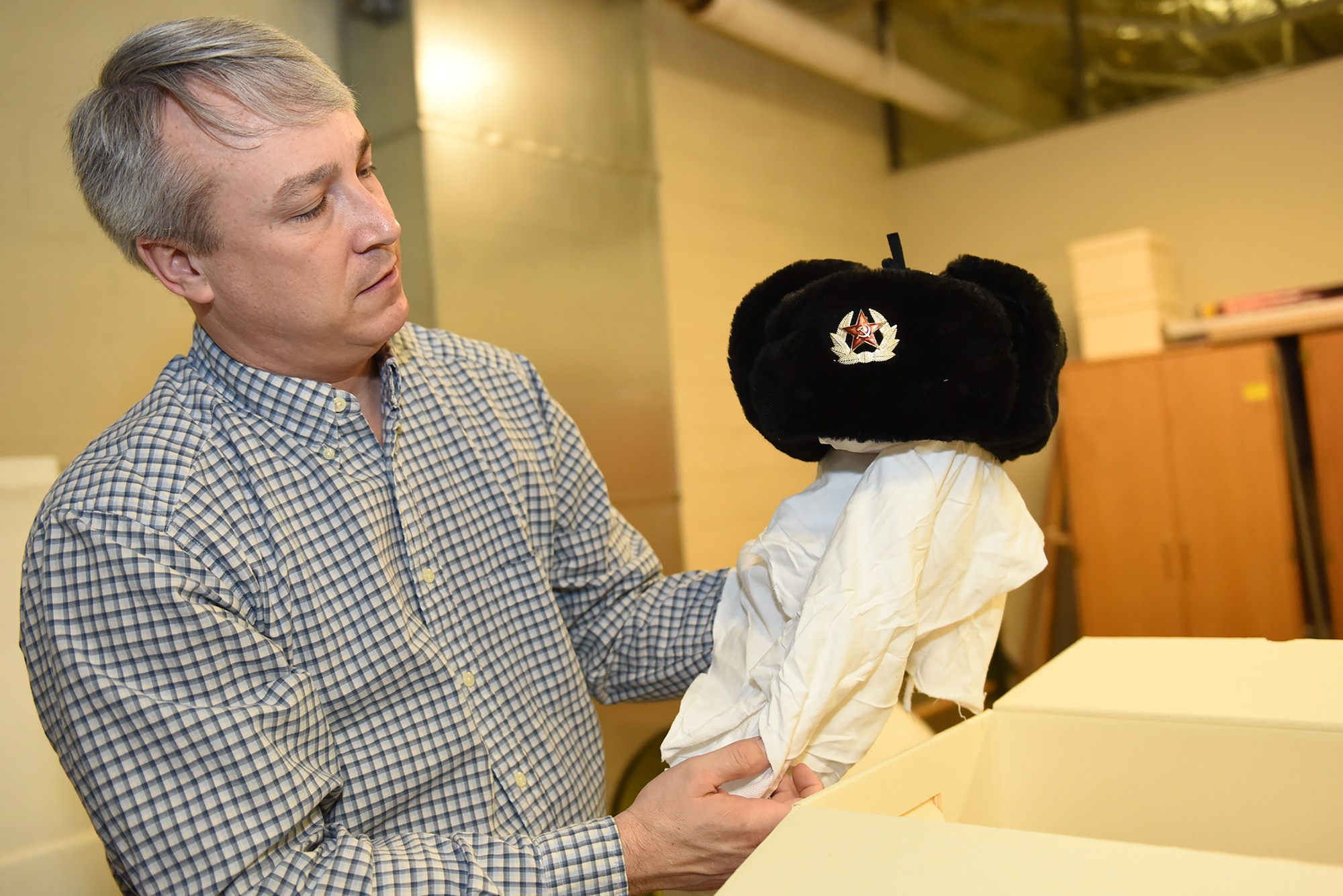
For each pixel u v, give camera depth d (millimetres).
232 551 827
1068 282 4254
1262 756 711
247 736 755
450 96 2457
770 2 3334
